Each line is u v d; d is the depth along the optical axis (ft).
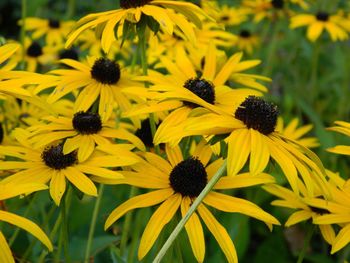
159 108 1.38
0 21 4.14
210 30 2.15
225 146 1.24
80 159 1.33
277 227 2.02
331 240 1.37
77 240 1.73
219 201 1.29
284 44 3.03
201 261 1.21
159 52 1.96
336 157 2.14
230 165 1.18
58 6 3.66
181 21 1.42
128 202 1.28
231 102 1.48
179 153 1.40
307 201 1.37
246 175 1.32
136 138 1.41
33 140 1.38
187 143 1.43
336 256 2.02
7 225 1.69
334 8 3.21
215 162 1.37
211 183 1.20
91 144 1.38
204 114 1.27
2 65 2.10
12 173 1.39
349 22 2.65
